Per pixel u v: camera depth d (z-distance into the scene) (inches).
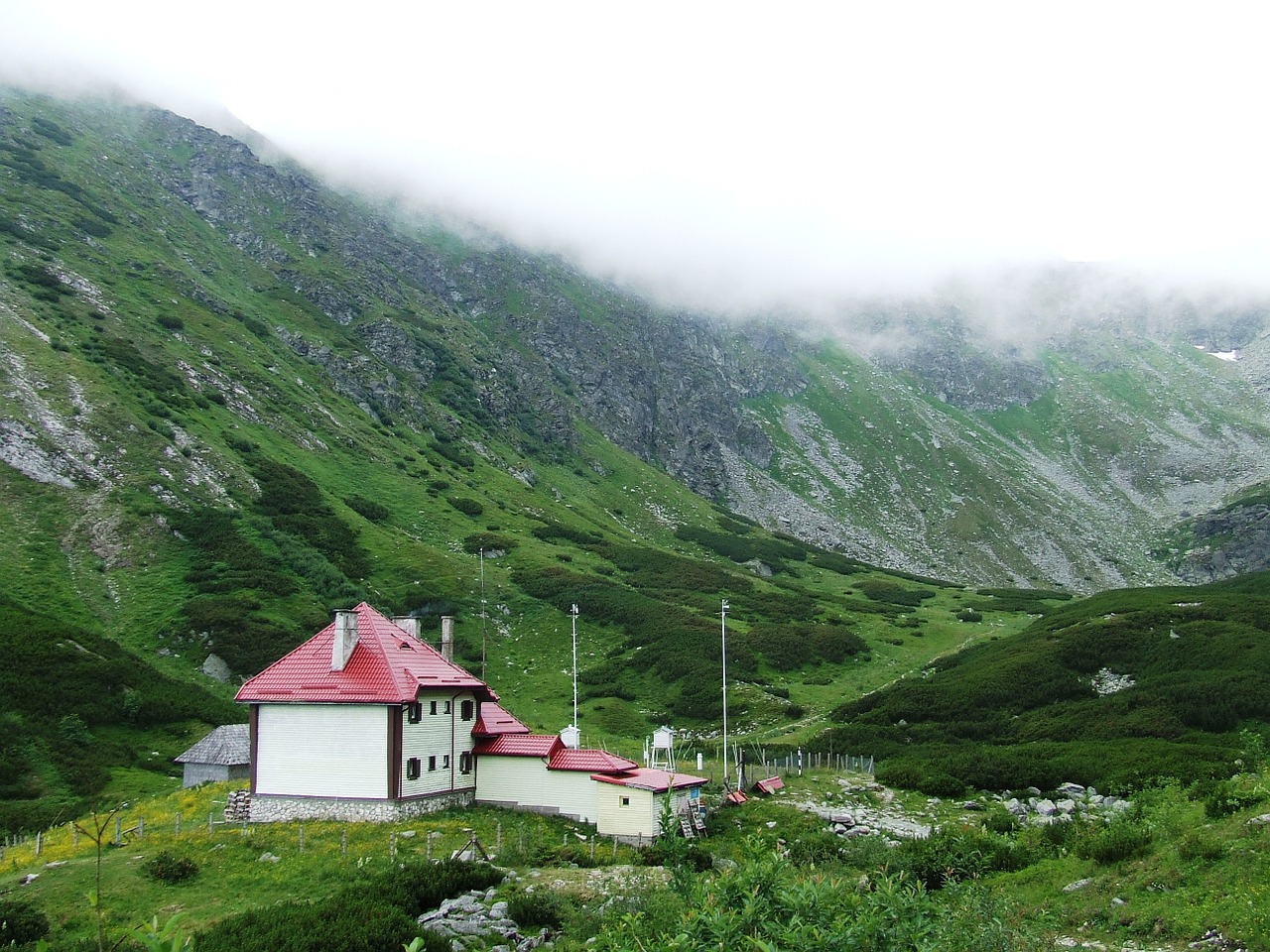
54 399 5064.0
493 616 5049.2
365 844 1711.4
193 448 5334.6
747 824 2103.8
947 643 5398.6
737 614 5600.4
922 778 2573.8
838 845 1766.7
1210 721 2987.2
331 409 7322.8
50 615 3789.4
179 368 6289.4
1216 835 1285.7
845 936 619.2
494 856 1696.6
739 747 3314.5
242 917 1201.4
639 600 5442.9
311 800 1948.8
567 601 5295.3
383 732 1930.4
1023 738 3213.6
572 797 2026.3
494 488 7618.1
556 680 4426.7
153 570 4357.8
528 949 1200.8
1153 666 3686.0
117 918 1353.3
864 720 3720.5
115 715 3265.3
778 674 4616.1
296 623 4212.6
